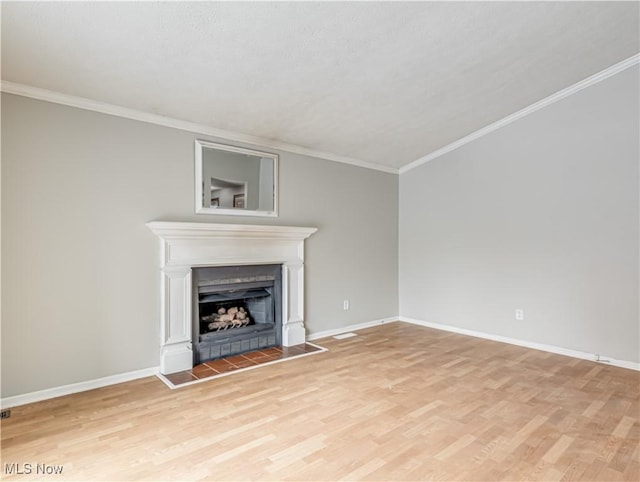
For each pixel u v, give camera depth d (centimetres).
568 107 392
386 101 364
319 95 337
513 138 436
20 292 272
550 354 395
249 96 324
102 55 249
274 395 288
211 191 370
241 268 389
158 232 324
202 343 363
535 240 418
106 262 309
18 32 220
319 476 189
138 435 228
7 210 268
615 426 239
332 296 481
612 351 363
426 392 294
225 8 221
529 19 273
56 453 208
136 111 323
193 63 269
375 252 536
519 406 269
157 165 337
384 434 230
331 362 367
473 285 476
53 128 286
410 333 487
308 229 426
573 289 389
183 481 185
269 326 416
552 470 194
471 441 222
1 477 187
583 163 382
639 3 266
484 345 430
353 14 241
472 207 477
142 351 327
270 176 418
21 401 271
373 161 525
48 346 283
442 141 484
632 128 351
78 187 296
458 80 342
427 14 252
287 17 236
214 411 260
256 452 210
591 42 311
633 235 351
